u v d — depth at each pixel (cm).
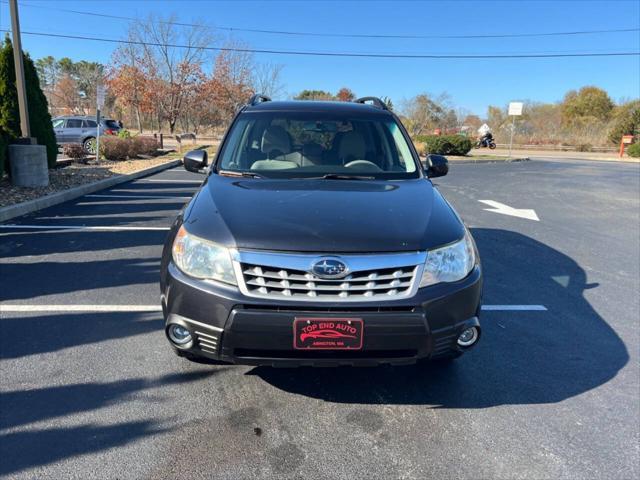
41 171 988
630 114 3922
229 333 248
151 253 591
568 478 239
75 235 668
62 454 244
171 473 234
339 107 452
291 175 366
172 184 1216
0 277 495
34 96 1148
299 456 249
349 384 317
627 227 846
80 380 310
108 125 2269
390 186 347
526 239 736
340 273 246
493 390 316
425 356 263
